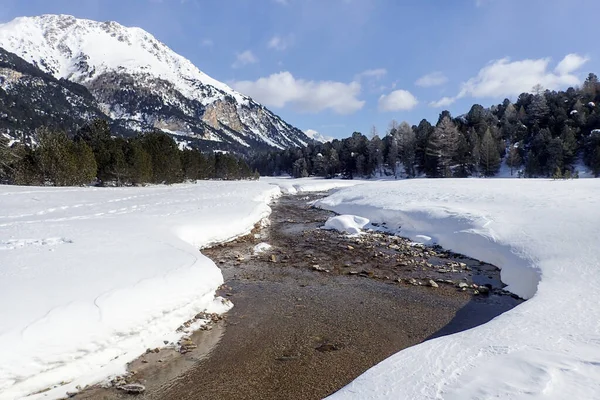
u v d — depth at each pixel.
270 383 5.43
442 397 3.76
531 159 50.00
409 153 67.31
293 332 7.07
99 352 5.52
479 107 74.25
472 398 3.62
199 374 5.64
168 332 6.67
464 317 7.75
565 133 50.69
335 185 53.16
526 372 4.02
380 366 4.83
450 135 58.41
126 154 39.66
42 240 9.81
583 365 4.09
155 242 10.10
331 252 13.54
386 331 7.12
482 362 4.46
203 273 7.96
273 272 11.07
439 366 4.54
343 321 7.58
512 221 13.09
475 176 56.56
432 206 17.45
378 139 76.94
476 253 12.17
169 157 45.25
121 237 10.57
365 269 11.35
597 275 7.86
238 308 8.23
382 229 17.42
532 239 10.94
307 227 19.05
